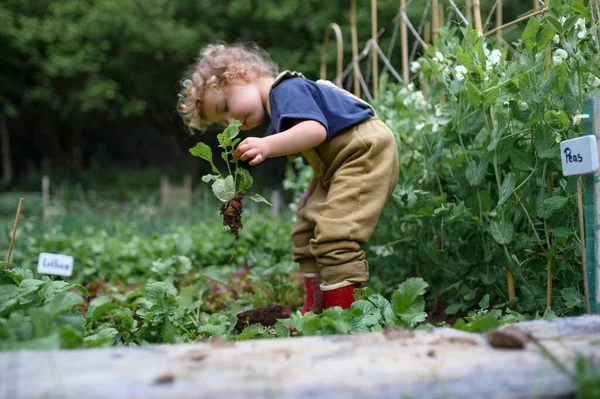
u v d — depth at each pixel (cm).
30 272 195
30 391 100
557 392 102
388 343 130
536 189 228
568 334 134
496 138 219
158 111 1684
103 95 1521
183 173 1725
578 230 212
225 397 100
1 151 1900
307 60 1259
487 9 324
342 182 240
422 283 180
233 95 268
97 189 1628
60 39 1446
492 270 250
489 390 103
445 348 125
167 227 641
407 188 279
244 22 1392
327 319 156
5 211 1068
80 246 474
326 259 237
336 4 1283
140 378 107
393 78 631
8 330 135
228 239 455
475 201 247
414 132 296
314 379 108
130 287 364
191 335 220
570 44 207
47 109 1709
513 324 144
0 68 1570
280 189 1398
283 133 225
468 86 220
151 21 1409
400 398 100
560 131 207
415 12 647
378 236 309
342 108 246
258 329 200
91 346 139
